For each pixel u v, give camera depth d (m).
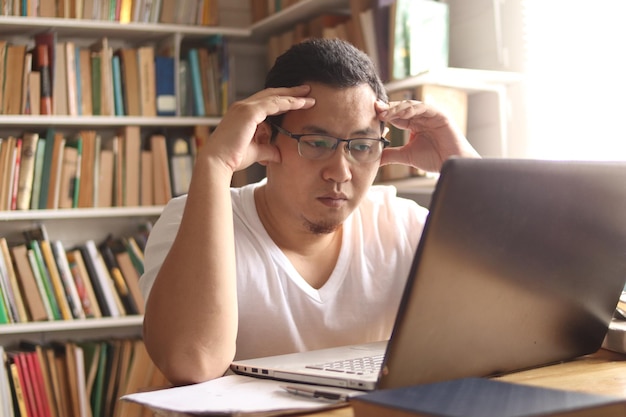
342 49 1.33
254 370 1.11
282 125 1.34
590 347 1.21
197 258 1.18
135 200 3.21
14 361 2.98
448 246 0.86
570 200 0.98
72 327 3.05
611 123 2.47
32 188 3.08
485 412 0.70
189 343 1.15
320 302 1.46
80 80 3.16
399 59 2.70
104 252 3.19
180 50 3.48
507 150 2.88
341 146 1.29
